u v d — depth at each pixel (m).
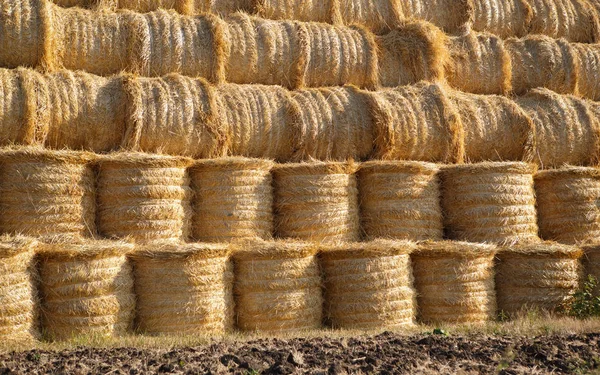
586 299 16.84
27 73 15.95
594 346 12.13
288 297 15.14
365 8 20.19
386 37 19.88
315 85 19.03
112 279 14.20
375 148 18.16
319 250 15.68
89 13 17.50
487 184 17.39
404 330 14.88
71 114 16.02
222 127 16.95
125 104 16.33
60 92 16.08
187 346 12.53
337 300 15.66
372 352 11.70
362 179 17.27
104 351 11.97
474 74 20.27
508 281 17.00
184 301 14.54
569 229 18.45
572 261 17.09
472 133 19.05
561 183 18.52
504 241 17.33
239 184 16.11
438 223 17.50
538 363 11.16
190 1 18.56
